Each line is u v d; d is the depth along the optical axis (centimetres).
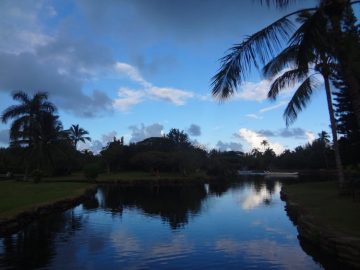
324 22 1036
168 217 2338
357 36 1191
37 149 5056
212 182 7012
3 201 2534
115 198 3778
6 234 1747
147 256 1342
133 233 1784
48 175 6338
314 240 1381
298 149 12581
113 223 2100
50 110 5078
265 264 1229
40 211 2298
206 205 3030
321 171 8712
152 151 8638
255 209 2712
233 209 2728
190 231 1831
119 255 1358
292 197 2722
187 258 1315
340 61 1116
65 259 1305
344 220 1535
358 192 2414
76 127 9512
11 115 4919
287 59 1348
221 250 1427
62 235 1738
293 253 1362
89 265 1232
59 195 3097
